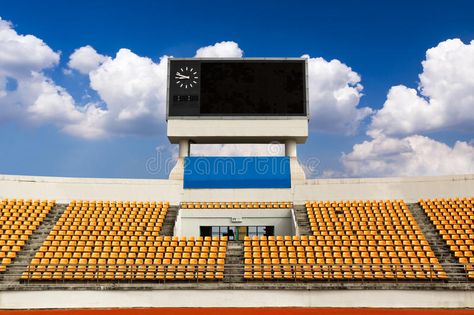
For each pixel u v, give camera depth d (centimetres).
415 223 2595
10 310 1780
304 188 3016
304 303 1844
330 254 2217
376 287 1847
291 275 1966
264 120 2967
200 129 2972
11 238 2330
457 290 1830
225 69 3027
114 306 1834
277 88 3003
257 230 2956
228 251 2288
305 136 2959
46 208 2744
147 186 3025
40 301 1828
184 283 1923
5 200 2736
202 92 3000
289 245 2333
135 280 1967
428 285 1856
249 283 1925
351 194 2980
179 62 3036
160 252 2241
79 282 1941
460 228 2492
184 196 3019
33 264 1967
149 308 1816
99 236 2412
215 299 1855
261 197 3006
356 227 2577
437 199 2873
